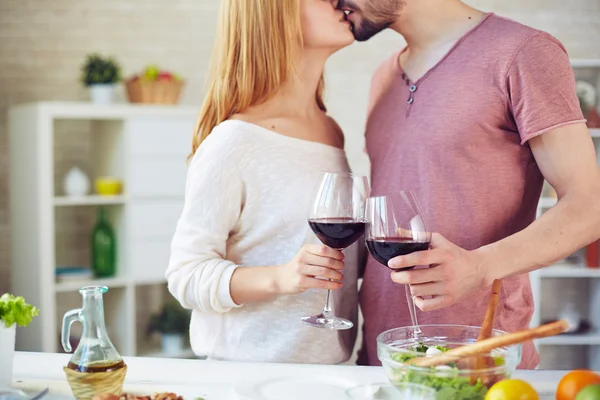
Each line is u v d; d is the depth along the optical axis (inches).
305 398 51.4
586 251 179.2
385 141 75.0
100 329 52.4
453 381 45.1
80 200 161.8
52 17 179.3
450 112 69.6
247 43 69.7
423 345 52.1
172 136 169.8
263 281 63.7
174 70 188.2
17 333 166.4
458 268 56.8
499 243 60.3
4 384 53.7
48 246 158.4
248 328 68.6
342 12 72.2
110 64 166.7
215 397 52.4
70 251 181.9
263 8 69.1
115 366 51.8
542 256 60.7
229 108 71.2
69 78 180.9
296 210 68.6
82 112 159.5
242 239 70.1
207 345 70.3
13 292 173.6
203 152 69.4
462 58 69.7
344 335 72.0
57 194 179.8
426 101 71.5
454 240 69.8
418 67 73.7
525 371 57.3
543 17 194.5
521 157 69.7
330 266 59.8
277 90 71.2
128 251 167.5
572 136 63.7
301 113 74.2
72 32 180.5
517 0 194.1
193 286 66.6
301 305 68.3
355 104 194.7
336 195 56.7
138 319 187.6
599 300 187.2
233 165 67.8
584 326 186.5
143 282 169.5
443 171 69.9
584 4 194.9
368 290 74.7
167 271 69.2
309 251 60.6
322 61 74.4
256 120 70.7
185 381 56.1
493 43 68.0
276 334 68.4
